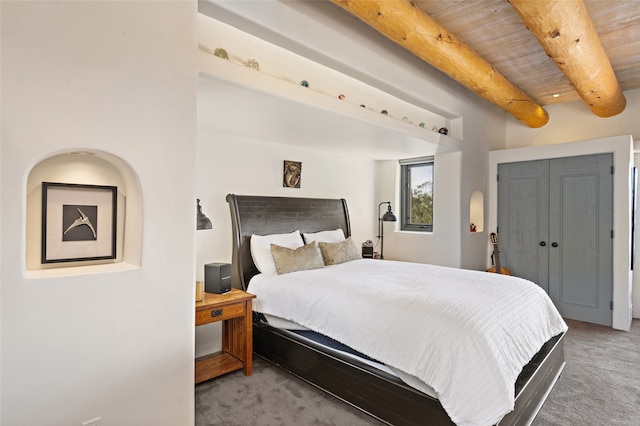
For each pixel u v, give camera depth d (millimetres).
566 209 4340
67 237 1636
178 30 1771
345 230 4414
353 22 2766
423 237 4699
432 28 2658
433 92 3717
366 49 2881
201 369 2672
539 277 4566
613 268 4000
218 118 2756
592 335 3715
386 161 5184
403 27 2482
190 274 1816
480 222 4844
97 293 1531
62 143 1423
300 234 3832
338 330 2307
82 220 1676
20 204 1344
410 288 2445
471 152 4496
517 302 2324
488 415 1633
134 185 1682
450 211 4395
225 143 3314
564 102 4871
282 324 2785
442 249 4477
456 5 2609
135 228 1693
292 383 2592
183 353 1794
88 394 1506
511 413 1834
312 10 2451
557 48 2604
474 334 1797
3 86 1296
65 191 1633
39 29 1369
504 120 5344
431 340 1870
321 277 2863
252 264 3328
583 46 2631
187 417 1807
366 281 2678
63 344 1446
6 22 1301
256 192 3574
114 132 1557
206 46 2271
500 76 3656
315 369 2516
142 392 1659
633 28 2914
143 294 1659
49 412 1411
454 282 2662
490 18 2779
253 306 2977
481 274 2992
